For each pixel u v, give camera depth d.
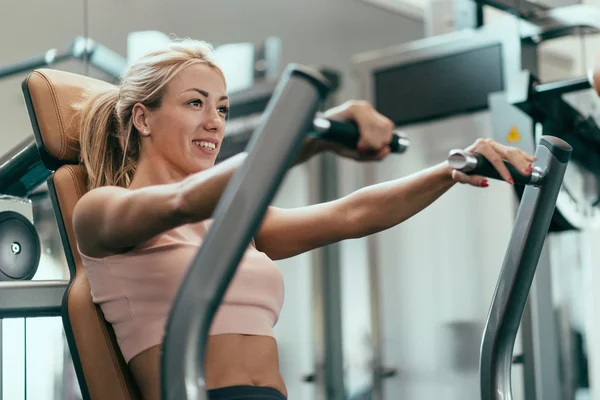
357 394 5.00
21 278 2.06
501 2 3.46
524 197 1.55
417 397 4.01
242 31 4.97
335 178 4.80
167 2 4.30
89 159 1.84
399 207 1.82
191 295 1.03
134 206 1.40
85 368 1.70
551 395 3.41
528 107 3.18
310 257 4.68
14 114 3.30
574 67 3.59
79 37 3.67
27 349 2.00
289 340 4.70
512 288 1.57
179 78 1.81
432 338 3.97
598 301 4.41
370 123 1.13
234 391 1.63
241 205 1.04
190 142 1.81
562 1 3.40
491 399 1.57
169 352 1.02
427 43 3.94
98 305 1.72
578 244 3.52
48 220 2.95
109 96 1.88
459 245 3.88
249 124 4.61
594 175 3.35
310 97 1.05
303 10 5.34
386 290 4.16
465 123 3.79
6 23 3.39
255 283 1.76
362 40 5.70
